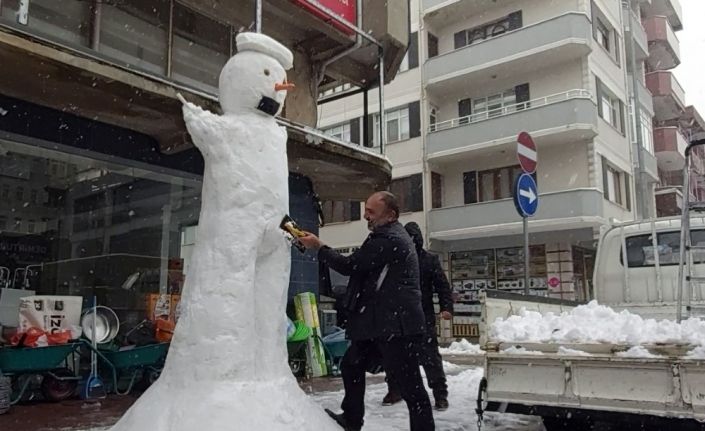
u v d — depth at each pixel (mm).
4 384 5801
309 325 8914
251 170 3914
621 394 3975
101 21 8406
